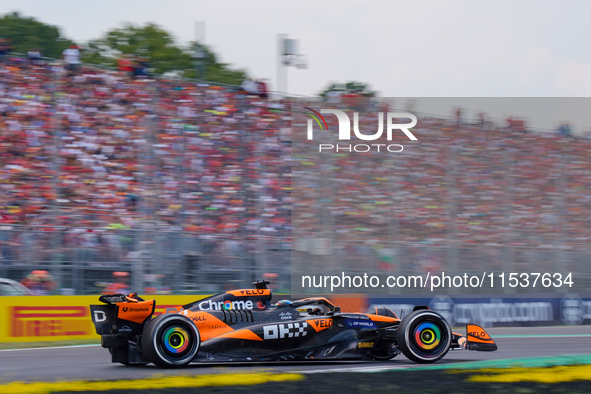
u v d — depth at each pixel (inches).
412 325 932.0
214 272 1578.5
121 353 919.7
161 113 2267.5
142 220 1876.2
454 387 729.0
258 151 2308.1
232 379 744.3
